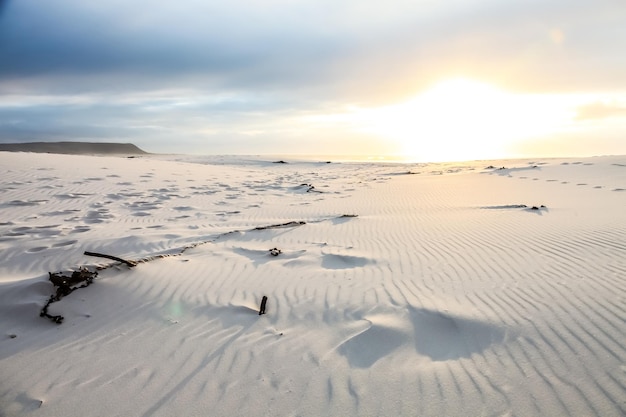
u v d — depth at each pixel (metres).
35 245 7.57
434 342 4.06
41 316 4.78
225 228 9.70
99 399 3.41
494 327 4.15
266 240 8.39
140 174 20.41
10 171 16.83
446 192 16.20
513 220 9.34
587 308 4.33
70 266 6.45
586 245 6.70
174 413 3.21
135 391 3.50
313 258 6.92
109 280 5.66
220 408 3.24
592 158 32.38
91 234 8.55
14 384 3.63
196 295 5.38
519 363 3.55
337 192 18.19
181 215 11.53
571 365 3.44
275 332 4.41
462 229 8.67
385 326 4.34
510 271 5.72
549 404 3.04
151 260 6.53
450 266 6.15
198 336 4.38
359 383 3.46
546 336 3.89
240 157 62.03
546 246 6.83
